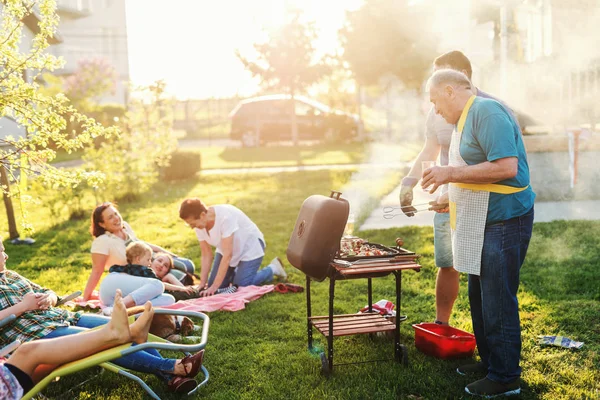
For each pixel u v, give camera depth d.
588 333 4.16
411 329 4.37
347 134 22.48
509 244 3.27
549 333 4.19
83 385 3.56
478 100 3.26
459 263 3.38
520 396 3.29
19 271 6.61
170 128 13.23
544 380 3.45
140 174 11.55
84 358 2.98
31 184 9.53
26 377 2.92
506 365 3.29
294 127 22.16
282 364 3.82
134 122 12.46
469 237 3.33
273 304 5.05
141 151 11.87
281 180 13.37
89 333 2.97
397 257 3.63
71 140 4.54
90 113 22.50
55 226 9.25
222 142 27.00
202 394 3.43
